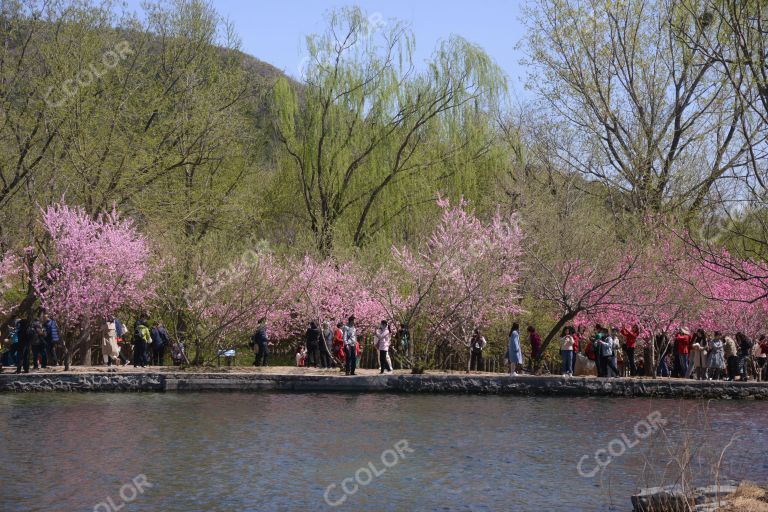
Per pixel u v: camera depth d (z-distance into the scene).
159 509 12.73
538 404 25.56
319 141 41.78
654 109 36.31
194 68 40.47
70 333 34.81
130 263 30.58
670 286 31.66
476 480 14.93
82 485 14.09
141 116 35.97
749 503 10.86
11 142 33.38
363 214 41.16
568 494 13.92
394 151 42.25
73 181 32.69
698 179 34.34
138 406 23.66
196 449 17.31
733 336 35.28
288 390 28.23
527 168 41.91
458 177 41.25
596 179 39.12
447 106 42.44
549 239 34.47
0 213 31.81
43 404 23.86
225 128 38.84
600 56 36.97
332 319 35.44
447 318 33.06
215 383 27.97
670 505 11.16
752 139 27.91
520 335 37.41
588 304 33.44
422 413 23.06
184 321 32.66
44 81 32.94
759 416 23.33
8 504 12.85
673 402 26.77
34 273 31.72
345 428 20.22
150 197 34.75
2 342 32.16
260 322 32.91
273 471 15.39
